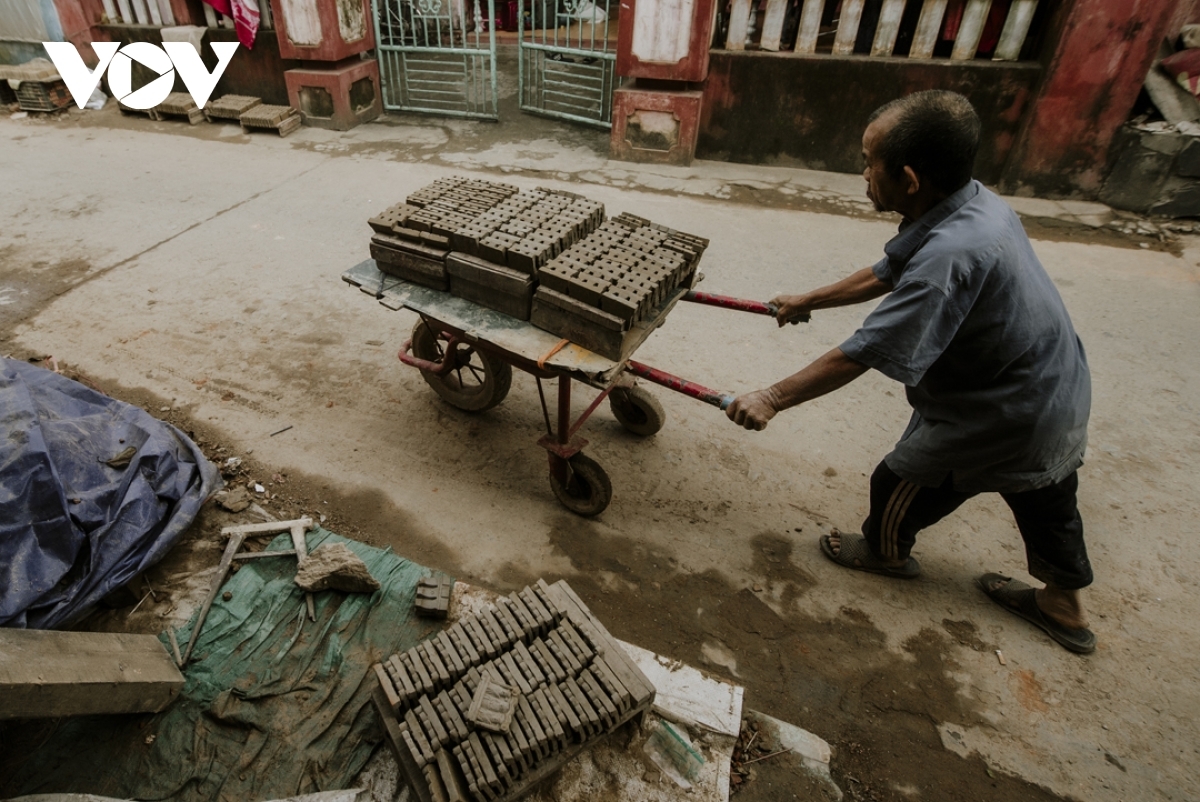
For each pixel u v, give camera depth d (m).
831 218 5.58
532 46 7.16
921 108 1.79
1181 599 2.74
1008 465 2.15
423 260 2.61
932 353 1.89
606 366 2.29
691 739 2.20
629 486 3.16
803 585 2.77
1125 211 5.64
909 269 1.90
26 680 1.78
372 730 2.16
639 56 6.04
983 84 5.62
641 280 2.31
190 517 2.74
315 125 7.36
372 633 2.44
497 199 2.83
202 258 4.78
